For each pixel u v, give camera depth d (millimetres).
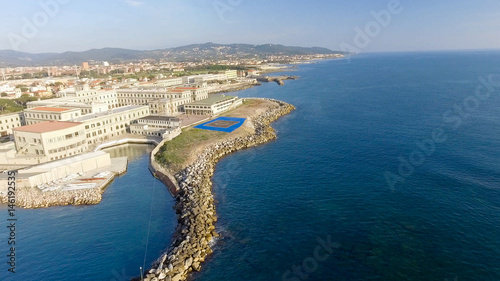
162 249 57812
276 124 151000
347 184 79875
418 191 73688
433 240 55875
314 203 71312
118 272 51750
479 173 80938
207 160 100688
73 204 76188
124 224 66688
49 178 86500
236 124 145500
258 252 55000
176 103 177000
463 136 112375
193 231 59312
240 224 64062
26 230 65000
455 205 66688
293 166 94500
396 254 52719
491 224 59344
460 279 46562
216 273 50219
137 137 135000
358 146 109438
